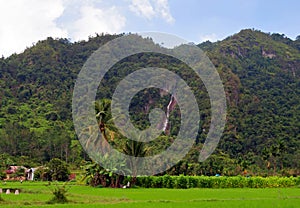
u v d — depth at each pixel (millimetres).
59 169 71000
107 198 33125
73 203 29203
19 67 142625
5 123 104562
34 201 30062
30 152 94000
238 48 162875
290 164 93062
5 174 76312
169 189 48812
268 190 47219
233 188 53250
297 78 152250
